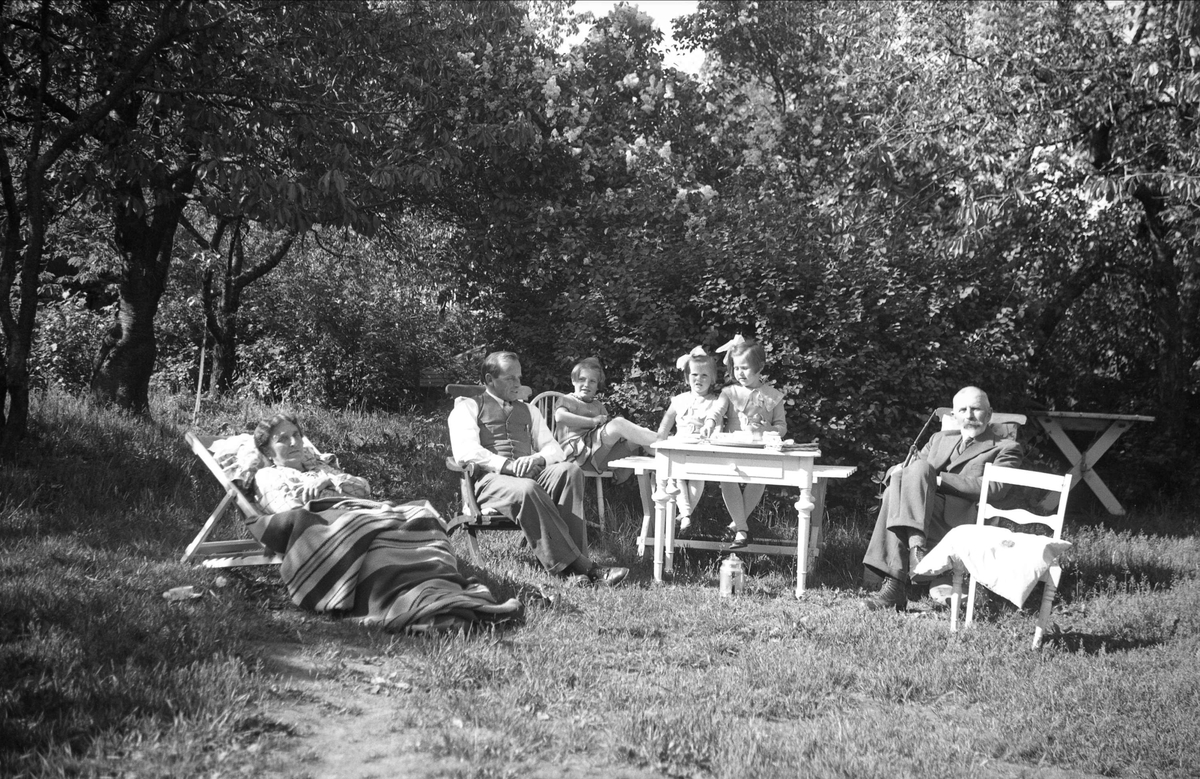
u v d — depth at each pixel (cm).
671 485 669
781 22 1766
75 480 728
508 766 341
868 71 1166
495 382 681
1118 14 1083
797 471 646
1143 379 1238
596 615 554
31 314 774
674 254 970
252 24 889
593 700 418
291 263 1565
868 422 887
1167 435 1149
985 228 1004
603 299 967
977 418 657
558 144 1198
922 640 536
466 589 525
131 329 982
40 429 825
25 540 571
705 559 735
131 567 553
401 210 1188
